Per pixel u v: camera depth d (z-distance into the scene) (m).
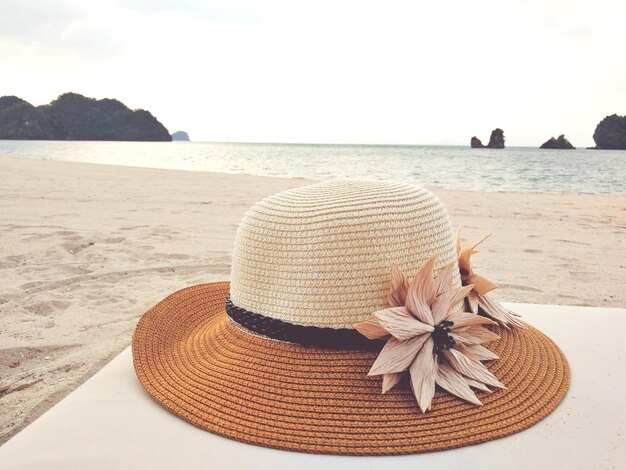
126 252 1.30
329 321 0.40
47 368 0.67
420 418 0.36
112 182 3.12
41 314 0.86
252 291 0.43
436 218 0.44
